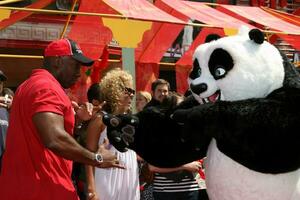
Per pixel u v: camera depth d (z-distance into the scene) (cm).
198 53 374
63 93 379
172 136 390
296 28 963
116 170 483
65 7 1184
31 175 371
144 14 734
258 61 357
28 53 1189
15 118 381
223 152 363
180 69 1069
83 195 506
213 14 894
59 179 376
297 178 366
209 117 348
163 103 425
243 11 1012
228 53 358
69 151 358
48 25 1198
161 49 1041
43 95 365
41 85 370
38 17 1180
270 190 358
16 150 378
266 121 341
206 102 371
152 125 392
